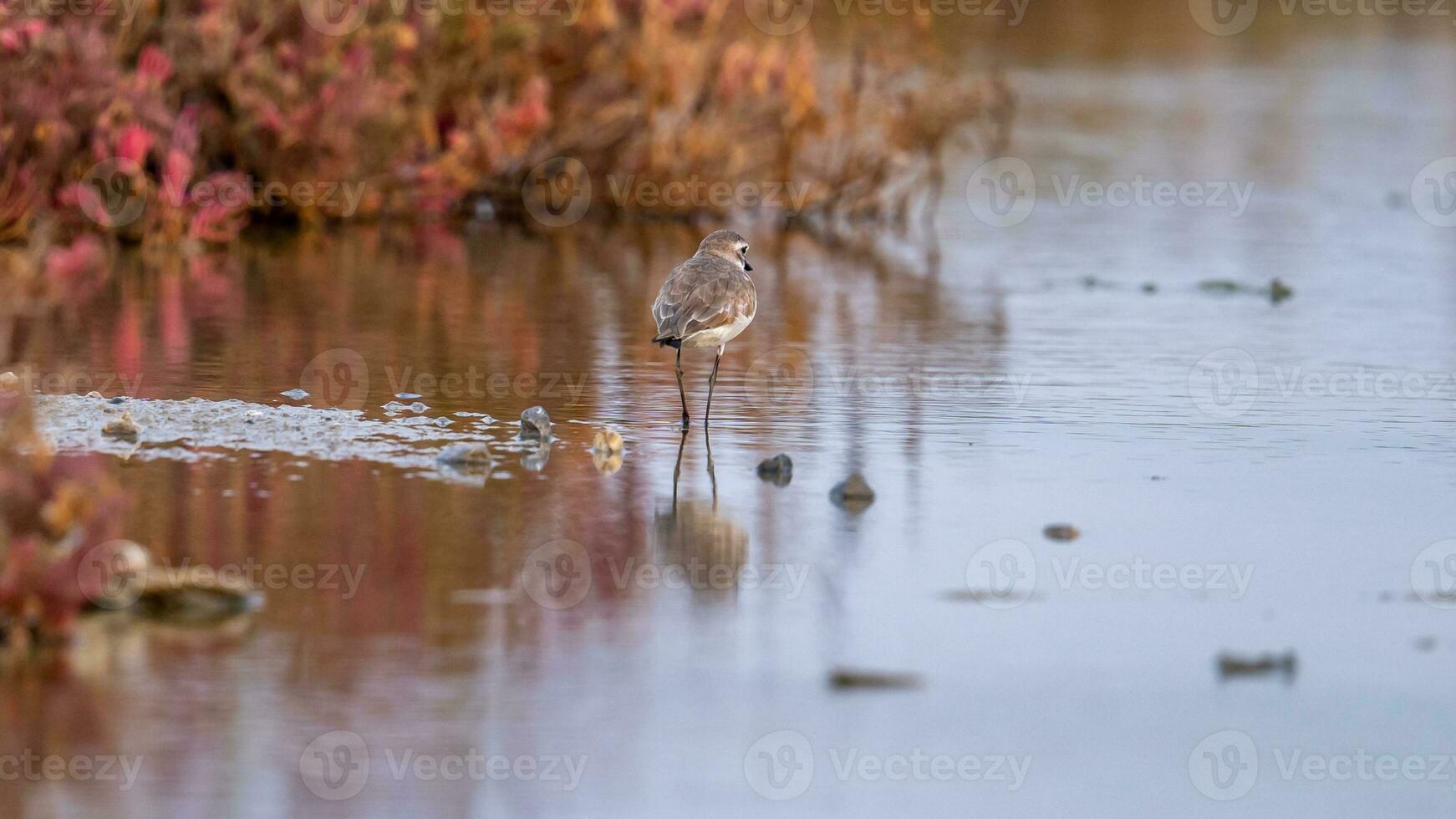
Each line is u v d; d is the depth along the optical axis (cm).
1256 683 914
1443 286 2281
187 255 2244
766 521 1151
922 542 1116
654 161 2733
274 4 2464
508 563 1051
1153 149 3559
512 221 2714
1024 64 4884
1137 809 788
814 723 855
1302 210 2961
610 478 1248
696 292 1377
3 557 912
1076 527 1150
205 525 1099
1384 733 862
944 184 3203
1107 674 920
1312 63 5253
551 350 1736
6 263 1945
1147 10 6406
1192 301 2153
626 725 845
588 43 2691
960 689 899
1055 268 2394
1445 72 5084
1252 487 1264
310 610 966
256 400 1459
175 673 880
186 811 752
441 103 2655
